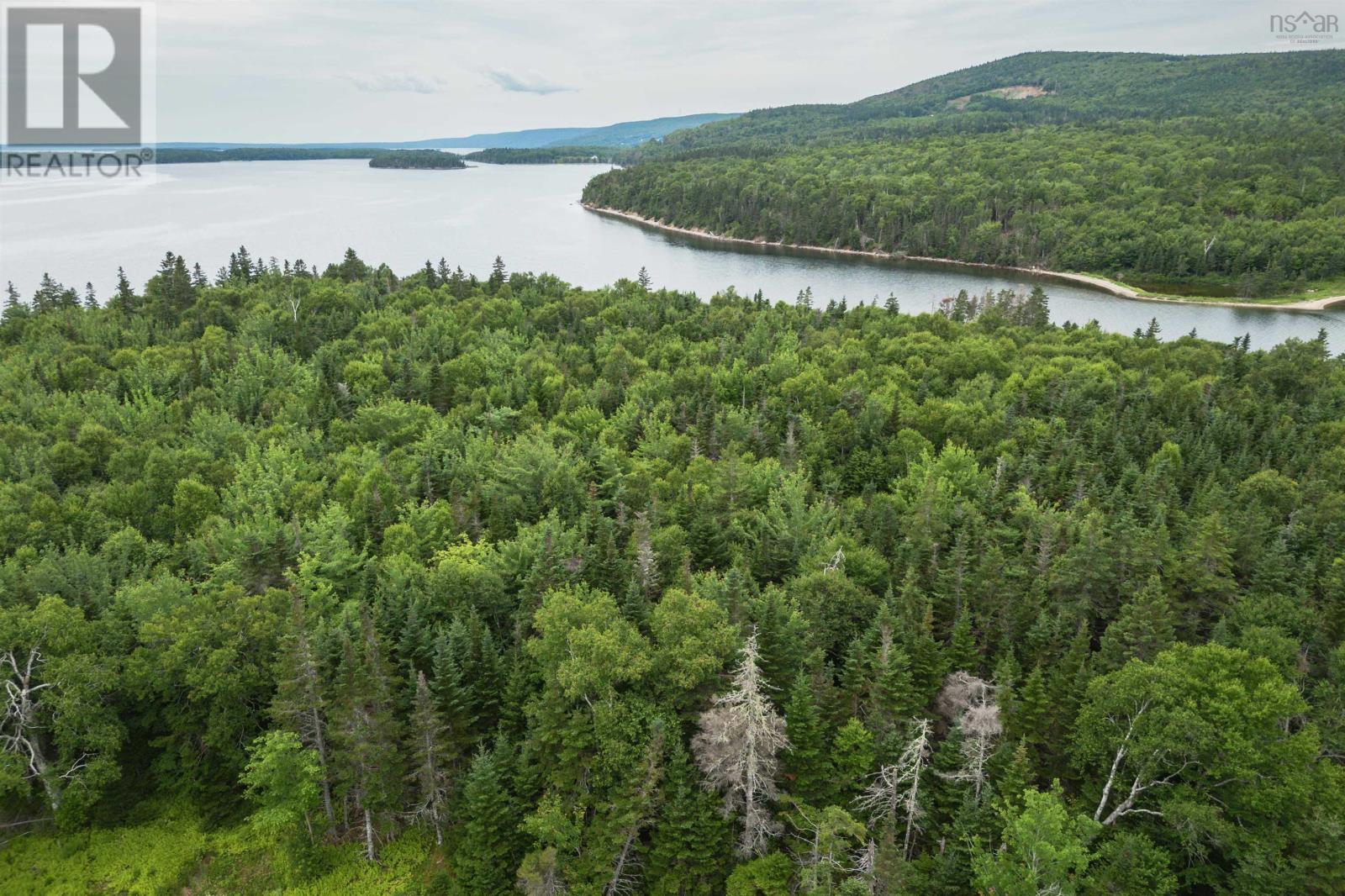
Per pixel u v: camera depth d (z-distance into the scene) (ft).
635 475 293.84
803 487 281.95
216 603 181.88
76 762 169.37
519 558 224.53
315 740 169.89
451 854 168.76
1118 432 350.02
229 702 170.81
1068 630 197.88
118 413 359.66
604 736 153.28
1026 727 170.50
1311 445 345.92
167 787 180.14
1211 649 150.71
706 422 369.30
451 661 174.40
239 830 173.58
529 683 178.70
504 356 488.02
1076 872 130.72
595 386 441.27
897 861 134.82
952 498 280.10
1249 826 145.28
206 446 329.72
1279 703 139.23
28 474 286.25
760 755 154.30
